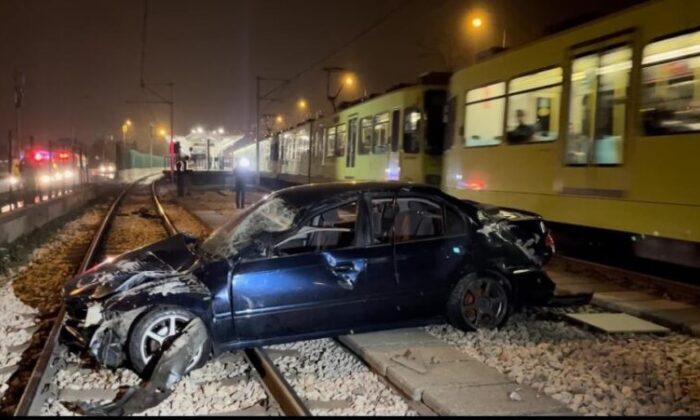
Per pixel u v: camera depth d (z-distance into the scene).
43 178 24.53
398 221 7.01
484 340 6.85
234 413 5.14
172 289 6.03
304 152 32.88
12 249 12.83
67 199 23.11
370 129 21.89
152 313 5.93
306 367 6.22
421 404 5.28
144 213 23.61
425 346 6.51
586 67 10.82
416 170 18.47
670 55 9.14
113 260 7.28
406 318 6.84
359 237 6.74
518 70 12.73
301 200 7.00
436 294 6.91
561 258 12.44
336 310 6.48
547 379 5.71
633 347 6.77
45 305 8.82
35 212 16.73
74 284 6.76
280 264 6.33
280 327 6.31
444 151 16.45
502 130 13.23
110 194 38.09
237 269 6.23
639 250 10.67
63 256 13.50
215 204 28.64
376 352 6.29
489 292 7.18
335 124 26.56
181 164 36.84
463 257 7.05
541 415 4.88
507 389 5.37
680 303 8.50
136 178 71.06
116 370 6.07
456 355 6.21
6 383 5.89
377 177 20.92
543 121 11.92
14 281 10.59
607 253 12.52
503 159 13.18
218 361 6.38
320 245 6.96
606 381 5.69
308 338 6.45
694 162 8.72
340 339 6.97
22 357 6.60
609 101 10.28
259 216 7.19
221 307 6.11
